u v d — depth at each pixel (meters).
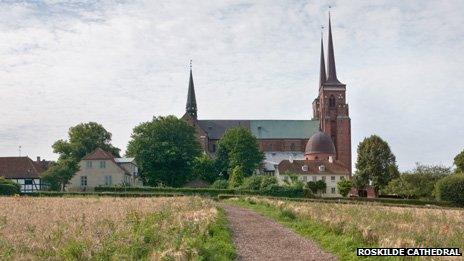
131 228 28.44
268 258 23.23
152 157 129.12
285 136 179.50
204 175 142.50
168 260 20.75
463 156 120.25
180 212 38.50
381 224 30.88
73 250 22.22
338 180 137.25
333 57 172.38
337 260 22.72
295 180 106.38
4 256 21.53
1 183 87.75
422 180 116.00
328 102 169.25
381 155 129.75
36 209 45.78
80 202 56.69
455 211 53.03
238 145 147.38
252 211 49.38
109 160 120.19
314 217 35.03
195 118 181.88
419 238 25.62
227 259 22.03
